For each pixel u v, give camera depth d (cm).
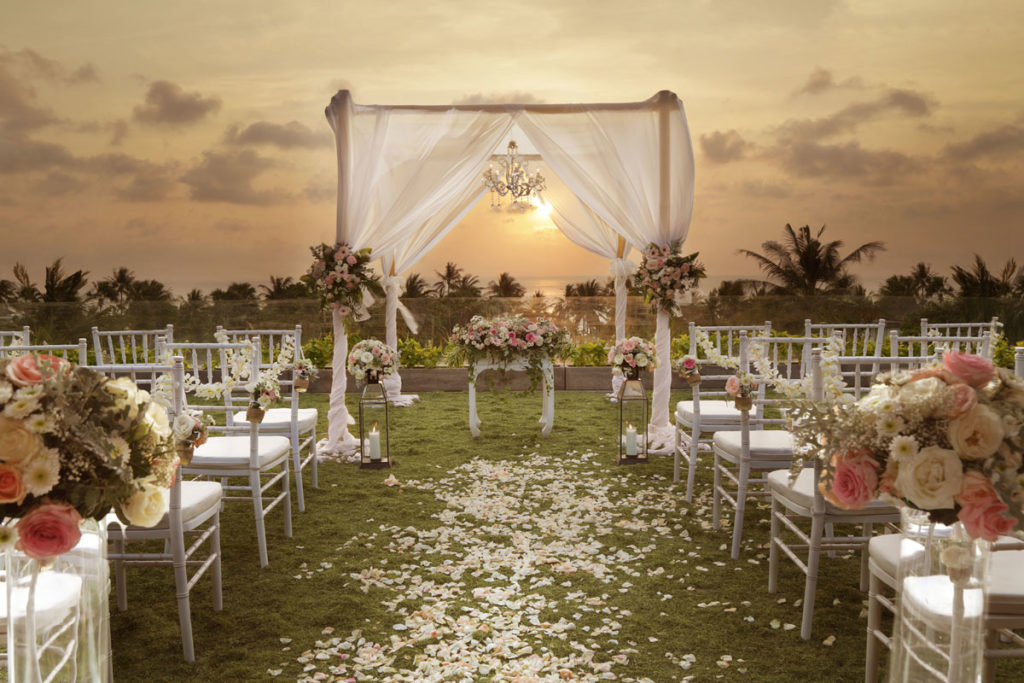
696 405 448
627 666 258
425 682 248
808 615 275
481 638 280
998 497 159
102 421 153
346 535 397
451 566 354
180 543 264
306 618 299
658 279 573
